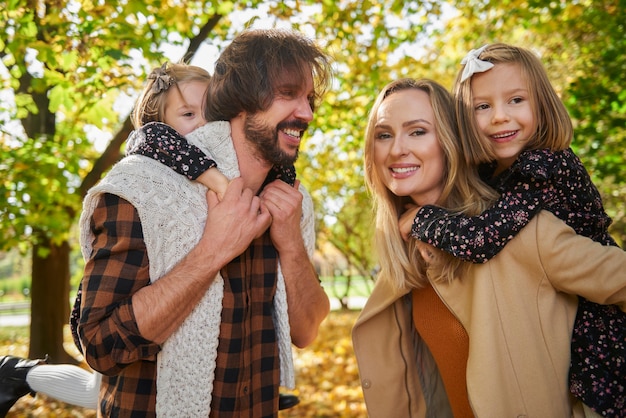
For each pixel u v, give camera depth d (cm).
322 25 590
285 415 573
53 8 406
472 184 206
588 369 181
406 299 232
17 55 415
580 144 612
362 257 1282
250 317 188
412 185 206
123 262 164
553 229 182
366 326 231
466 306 197
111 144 649
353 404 599
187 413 168
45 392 236
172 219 169
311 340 222
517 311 183
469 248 185
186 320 170
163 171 173
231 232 170
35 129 684
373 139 216
